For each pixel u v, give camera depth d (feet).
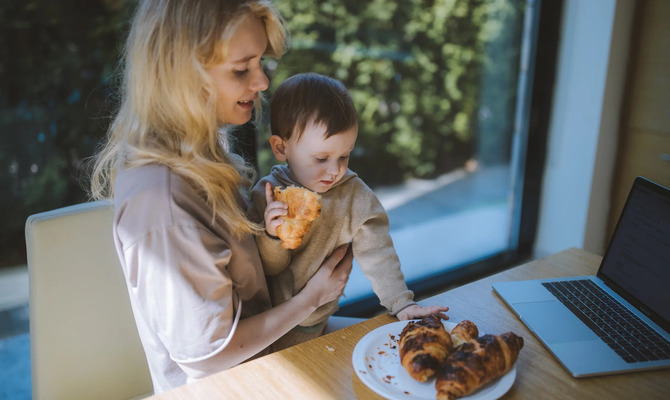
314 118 3.30
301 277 3.69
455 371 2.56
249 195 3.76
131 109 3.13
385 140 8.14
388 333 3.24
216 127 3.12
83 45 5.94
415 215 8.89
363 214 3.67
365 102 7.68
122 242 2.97
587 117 7.97
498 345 2.72
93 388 3.73
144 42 2.95
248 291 3.38
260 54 3.06
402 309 3.51
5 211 6.04
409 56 7.84
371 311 7.55
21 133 5.92
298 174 3.53
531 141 8.64
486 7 8.18
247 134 5.55
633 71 7.68
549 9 8.05
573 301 3.65
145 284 2.90
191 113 2.99
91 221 3.63
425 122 8.43
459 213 9.26
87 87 6.08
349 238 3.73
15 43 5.65
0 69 5.65
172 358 3.04
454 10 7.97
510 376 2.78
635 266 3.64
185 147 3.07
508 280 4.06
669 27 7.10
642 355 3.06
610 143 8.02
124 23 5.92
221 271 2.94
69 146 6.19
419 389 2.74
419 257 8.66
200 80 2.94
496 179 9.14
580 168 8.23
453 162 8.95
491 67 8.58
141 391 3.93
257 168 5.75
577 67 7.97
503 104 8.77
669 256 3.36
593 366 2.95
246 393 2.81
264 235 3.29
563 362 2.99
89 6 5.86
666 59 7.21
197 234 2.87
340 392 2.81
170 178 2.93
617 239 3.90
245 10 2.88
